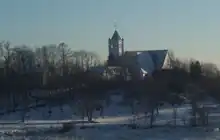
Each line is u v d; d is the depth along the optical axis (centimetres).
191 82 17225
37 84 18438
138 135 11119
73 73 19412
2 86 17238
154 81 16850
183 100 15738
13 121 14200
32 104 16575
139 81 18012
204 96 16088
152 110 12825
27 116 15112
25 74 18800
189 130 11625
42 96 17400
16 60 19725
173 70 19075
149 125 12238
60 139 10600
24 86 17450
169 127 12019
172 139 10581
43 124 12888
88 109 13975
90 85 17338
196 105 13562
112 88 17812
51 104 16238
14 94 17062
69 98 16662
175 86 16688
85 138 10806
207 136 10869
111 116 14738
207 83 17125
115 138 10781
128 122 12812
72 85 17650
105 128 11906
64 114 15200
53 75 19250
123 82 18262
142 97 15175
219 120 12888
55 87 18012
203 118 12525
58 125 12475
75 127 12000
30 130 11662
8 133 11300
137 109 14900
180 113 13662
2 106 16675
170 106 15300
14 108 16112
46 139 10594
